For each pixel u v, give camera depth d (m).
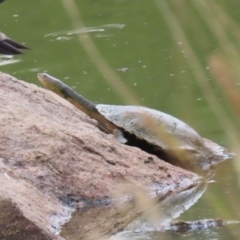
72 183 14.28
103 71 8.04
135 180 14.90
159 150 16.61
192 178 15.49
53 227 12.62
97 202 14.00
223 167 16.25
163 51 25.27
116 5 30.42
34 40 27.28
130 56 25.14
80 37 8.63
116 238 12.09
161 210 13.49
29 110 16.34
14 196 12.89
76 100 17.69
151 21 28.47
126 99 7.98
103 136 16.45
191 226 12.26
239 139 7.71
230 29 7.32
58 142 15.12
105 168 15.02
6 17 29.34
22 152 14.59
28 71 24.50
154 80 22.34
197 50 16.34
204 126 18.47
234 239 11.44
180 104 8.26
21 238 11.56
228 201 9.78
